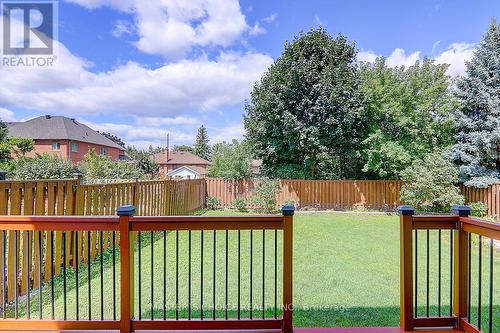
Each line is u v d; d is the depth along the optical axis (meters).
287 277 2.43
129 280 2.42
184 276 4.13
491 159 10.65
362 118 12.47
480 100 10.64
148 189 6.91
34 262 3.61
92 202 4.71
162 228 2.41
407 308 2.47
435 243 6.14
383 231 7.65
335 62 13.16
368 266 4.58
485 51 10.83
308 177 13.53
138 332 2.42
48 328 2.43
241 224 2.43
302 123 12.48
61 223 2.41
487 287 3.75
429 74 12.13
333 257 5.11
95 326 2.42
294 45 13.53
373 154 12.19
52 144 26.48
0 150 19.41
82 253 4.50
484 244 6.21
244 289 3.70
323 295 3.48
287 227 2.43
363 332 2.45
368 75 12.94
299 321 2.85
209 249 5.59
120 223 2.41
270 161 14.14
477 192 10.51
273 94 12.80
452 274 2.53
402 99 12.06
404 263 2.48
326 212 11.93
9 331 2.43
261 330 2.43
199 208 12.42
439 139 12.05
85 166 13.42
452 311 2.58
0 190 3.10
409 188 10.84
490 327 2.21
